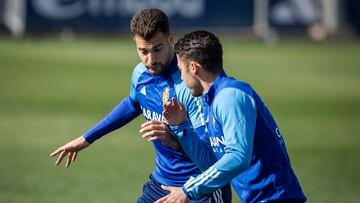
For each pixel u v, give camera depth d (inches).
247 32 4653.1
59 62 3255.4
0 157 1446.9
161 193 809.5
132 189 1223.5
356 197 1204.5
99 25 4608.8
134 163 1435.8
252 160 685.3
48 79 2709.2
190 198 649.0
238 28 4648.1
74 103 2182.6
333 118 2038.6
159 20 749.9
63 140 1628.9
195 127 761.0
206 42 676.7
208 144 710.5
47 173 1325.0
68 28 4598.9
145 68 800.9
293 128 1868.8
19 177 1285.7
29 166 1375.5
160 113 799.1
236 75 2967.5
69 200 1137.4
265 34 4653.1
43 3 4554.6
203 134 757.3
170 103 699.4
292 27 4675.2
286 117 2039.9
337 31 4692.4
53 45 4037.9
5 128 1765.5
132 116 841.5
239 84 666.8
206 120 709.3
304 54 3846.0
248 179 690.2
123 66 3161.9
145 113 817.5
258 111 670.5
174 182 799.1
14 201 1120.2
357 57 3735.2
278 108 2193.7
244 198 700.7
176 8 4603.8
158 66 765.9
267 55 3764.8
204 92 692.1
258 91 2551.7
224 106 655.1
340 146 1649.9
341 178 1343.5
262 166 683.4
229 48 4072.3
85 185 1244.5
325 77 2967.5
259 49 4069.9
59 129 1761.8
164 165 803.4
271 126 681.0
